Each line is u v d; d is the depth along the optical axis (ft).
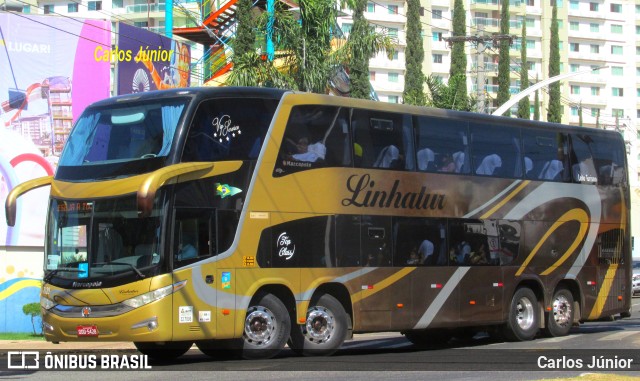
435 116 58.80
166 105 47.19
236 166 47.98
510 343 63.10
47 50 90.89
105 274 45.16
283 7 94.89
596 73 301.43
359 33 89.61
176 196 45.55
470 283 59.47
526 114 229.45
